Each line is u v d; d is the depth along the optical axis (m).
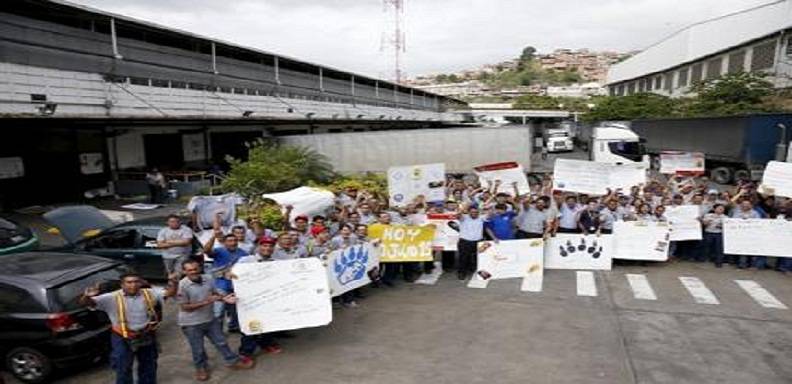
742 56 47.97
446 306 10.34
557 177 14.27
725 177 27.92
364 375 7.67
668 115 52.59
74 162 22.69
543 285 11.48
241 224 10.32
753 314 9.64
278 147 24.11
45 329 7.19
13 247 11.42
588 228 12.62
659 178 28.45
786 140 24.78
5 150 20.23
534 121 81.25
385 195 19.33
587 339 8.68
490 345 8.54
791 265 12.12
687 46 58.94
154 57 24.50
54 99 17.34
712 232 12.64
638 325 9.22
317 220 10.66
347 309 10.27
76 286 7.56
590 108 75.81
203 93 25.75
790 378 7.35
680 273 12.18
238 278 7.93
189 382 7.57
